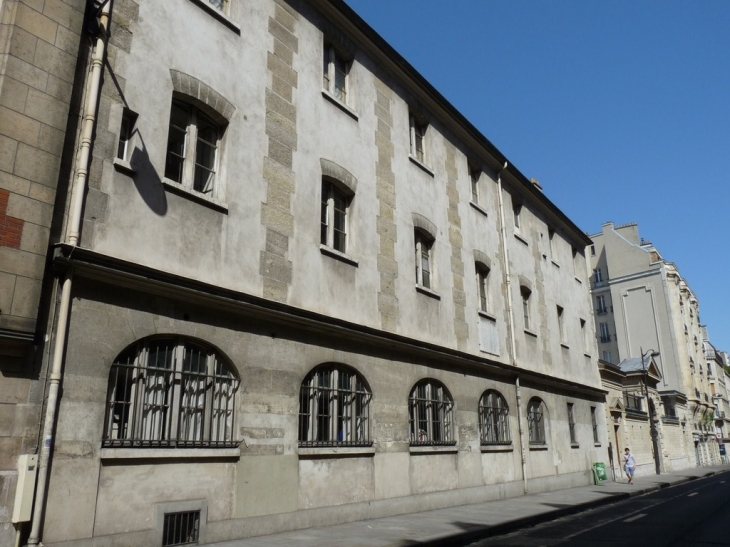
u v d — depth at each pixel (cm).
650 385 4053
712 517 1455
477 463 1678
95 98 876
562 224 2788
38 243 777
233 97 1116
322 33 1405
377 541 979
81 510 775
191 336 959
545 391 2223
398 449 1373
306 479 1119
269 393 1076
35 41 823
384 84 1611
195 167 1046
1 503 705
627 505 1808
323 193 1342
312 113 1314
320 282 1239
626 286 5806
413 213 1614
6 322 727
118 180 895
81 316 821
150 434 888
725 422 7550
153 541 847
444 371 1617
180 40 1036
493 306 1950
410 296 1529
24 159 783
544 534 1198
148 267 880
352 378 1296
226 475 973
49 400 761
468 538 1095
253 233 1102
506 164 2198
